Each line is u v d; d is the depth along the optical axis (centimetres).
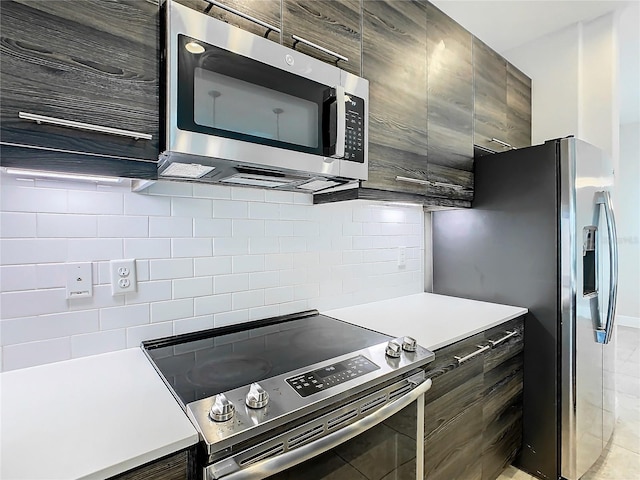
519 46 257
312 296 166
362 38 133
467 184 189
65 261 106
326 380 95
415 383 113
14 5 70
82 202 108
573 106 235
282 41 109
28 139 72
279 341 126
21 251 100
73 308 108
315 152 111
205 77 90
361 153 126
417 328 145
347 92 121
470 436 146
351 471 98
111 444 67
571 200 160
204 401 81
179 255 127
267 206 149
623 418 237
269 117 101
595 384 177
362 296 188
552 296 167
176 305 126
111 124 80
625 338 409
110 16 81
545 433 171
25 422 74
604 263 180
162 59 87
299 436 84
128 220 116
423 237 221
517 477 176
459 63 182
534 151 173
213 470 71
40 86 73
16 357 100
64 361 106
